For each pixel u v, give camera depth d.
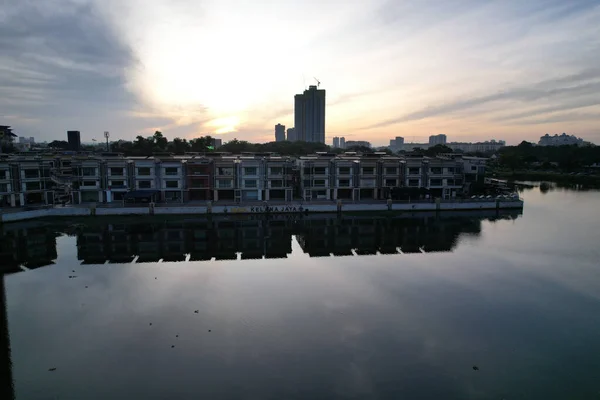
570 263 64.50
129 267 61.66
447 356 37.75
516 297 51.12
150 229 85.88
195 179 107.62
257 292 51.88
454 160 124.56
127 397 31.62
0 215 86.69
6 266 61.69
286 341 39.88
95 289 52.44
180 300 49.09
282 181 110.06
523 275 59.00
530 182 178.38
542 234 83.88
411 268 62.06
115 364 35.81
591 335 41.88
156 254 68.94
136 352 37.72
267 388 32.81
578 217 101.31
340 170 112.88
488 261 65.56
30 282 54.91
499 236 82.31
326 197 113.19
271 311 46.34
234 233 83.94
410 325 43.47
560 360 37.44
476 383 33.94
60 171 127.62
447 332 42.12
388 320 44.53
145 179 105.50
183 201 106.81
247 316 45.00
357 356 37.50
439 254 69.75
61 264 62.78
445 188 117.38
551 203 121.69
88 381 33.50
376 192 115.69
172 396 31.75
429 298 50.56
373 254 69.81
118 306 47.28
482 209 108.88
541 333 42.19
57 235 80.38
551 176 189.00
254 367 35.59
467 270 61.09
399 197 113.19
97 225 88.31
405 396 32.22
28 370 34.84
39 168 101.25
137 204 100.62
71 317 44.44
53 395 31.81
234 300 49.28
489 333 42.09
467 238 80.81
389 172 115.38
